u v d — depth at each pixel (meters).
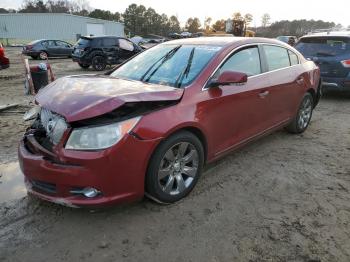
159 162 3.18
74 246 2.87
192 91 3.49
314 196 3.71
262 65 4.55
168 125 3.14
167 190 3.37
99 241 2.94
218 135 3.84
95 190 2.90
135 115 3.00
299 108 5.55
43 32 54.66
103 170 2.85
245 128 4.29
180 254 2.79
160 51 4.47
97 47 15.52
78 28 56.22
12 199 3.58
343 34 8.54
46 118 3.17
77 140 2.84
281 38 28.80
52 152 2.95
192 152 3.53
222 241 2.95
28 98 8.53
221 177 4.12
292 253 2.81
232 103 3.92
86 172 2.82
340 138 5.67
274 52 4.89
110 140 2.85
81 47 15.62
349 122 6.70
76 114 2.83
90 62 15.58
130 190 3.05
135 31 102.12
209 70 3.73
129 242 2.93
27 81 8.87
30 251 2.81
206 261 2.72
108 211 3.35
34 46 22.25
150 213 3.33
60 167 2.87
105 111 2.84
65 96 3.17
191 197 3.63
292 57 5.36
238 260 2.73
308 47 8.81
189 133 3.43
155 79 3.87
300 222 3.22
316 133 5.94
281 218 3.29
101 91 3.21
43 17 54.03
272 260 2.73
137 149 2.96
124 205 3.45
